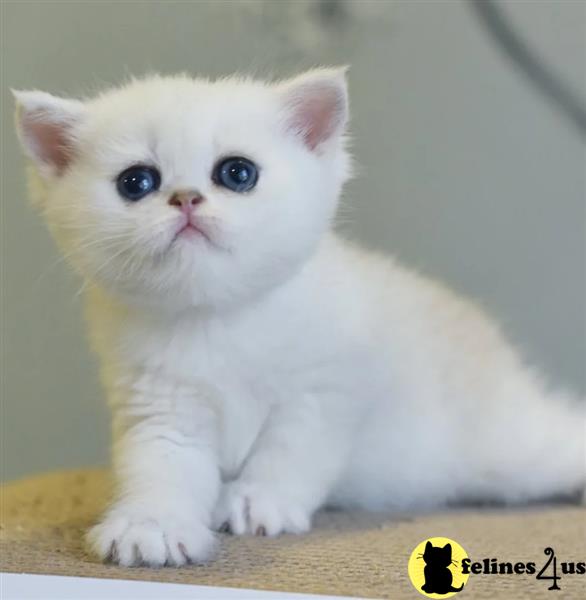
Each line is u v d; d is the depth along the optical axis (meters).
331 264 0.41
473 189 0.56
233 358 0.39
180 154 0.36
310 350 0.39
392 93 0.56
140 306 0.38
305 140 0.39
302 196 0.38
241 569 0.33
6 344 0.58
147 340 0.39
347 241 0.48
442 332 0.46
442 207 0.56
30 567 0.34
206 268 0.36
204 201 0.36
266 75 0.53
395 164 0.56
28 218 0.57
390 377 0.42
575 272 0.56
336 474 0.40
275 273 0.38
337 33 0.55
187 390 0.39
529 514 0.42
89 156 0.38
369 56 0.55
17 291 0.57
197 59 0.55
